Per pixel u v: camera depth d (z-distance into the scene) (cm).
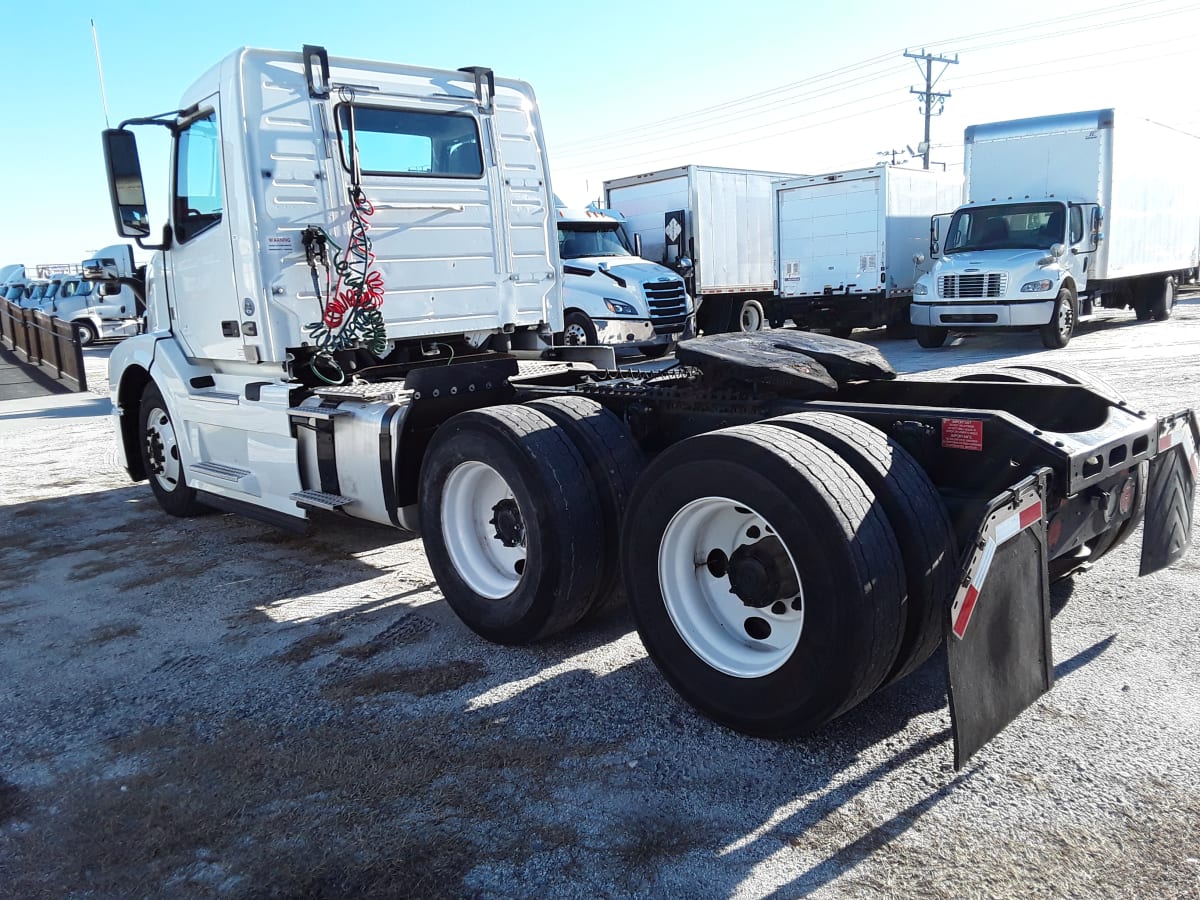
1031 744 298
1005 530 267
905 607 285
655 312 1425
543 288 625
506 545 403
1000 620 270
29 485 835
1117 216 1527
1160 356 1188
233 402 560
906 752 298
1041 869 238
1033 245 1460
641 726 326
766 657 312
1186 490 387
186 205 568
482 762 307
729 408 381
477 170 580
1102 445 317
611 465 385
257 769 312
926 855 246
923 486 301
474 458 396
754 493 292
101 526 670
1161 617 390
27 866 265
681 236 1712
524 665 383
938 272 1488
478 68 574
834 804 272
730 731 318
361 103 525
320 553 571
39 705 374
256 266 497
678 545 329
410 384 446
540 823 271
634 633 412
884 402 434
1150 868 236
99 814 290
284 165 501
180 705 365
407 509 455
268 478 545
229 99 494
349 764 311
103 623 466
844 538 272
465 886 245
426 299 556
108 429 1159
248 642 428
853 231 1714
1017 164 1559
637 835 262
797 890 235
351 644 417
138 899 248
